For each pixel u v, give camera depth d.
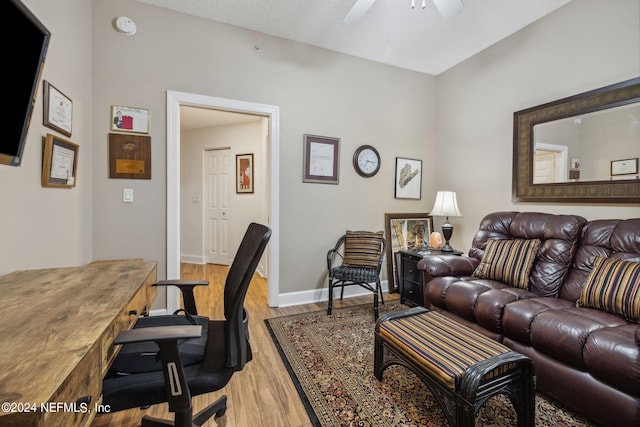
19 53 1.12
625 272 1.63
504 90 2.95
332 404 1.56
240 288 1.08
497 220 2.73
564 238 2.18
